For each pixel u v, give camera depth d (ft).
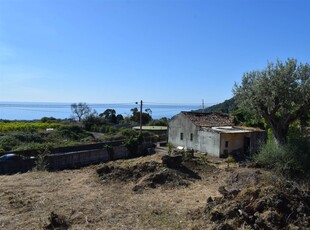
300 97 57.88
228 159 69.00
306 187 37.06
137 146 95.96
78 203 35.29
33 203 35.09
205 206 31.32
